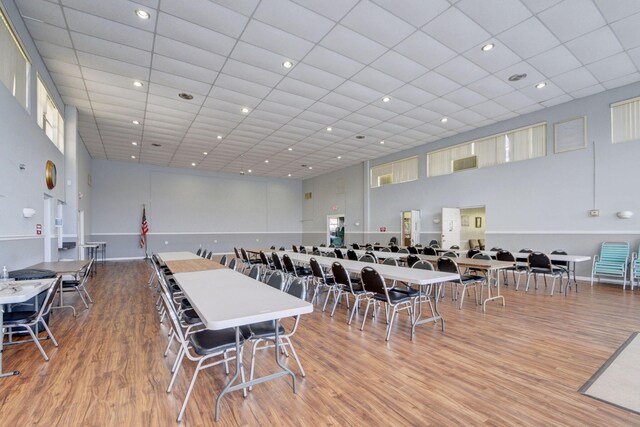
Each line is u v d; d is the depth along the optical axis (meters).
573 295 5.28
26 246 4.30
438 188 9.15
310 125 7.63
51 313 4.33
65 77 5.18
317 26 3.94
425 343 3.19
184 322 2.79
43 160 4.93
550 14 3.80
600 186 6.13
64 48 4.36
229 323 1.81
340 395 2.21
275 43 4.28
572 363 2.69
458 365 2.68
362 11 3.68
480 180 8.12
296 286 2.72
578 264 6.52
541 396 2.17
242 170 13.05
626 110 5.84
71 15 3.68
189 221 12.63
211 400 2.16
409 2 3.55
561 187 6.67
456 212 8.83
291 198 15.30
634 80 5.60
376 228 11.24
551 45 4.45
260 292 2.61
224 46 4.33
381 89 5.75
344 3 3.54
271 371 2.61
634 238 5.76
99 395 2.22
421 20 3.87
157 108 6.47
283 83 5.45
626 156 5.82
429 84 5.58
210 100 6.09
